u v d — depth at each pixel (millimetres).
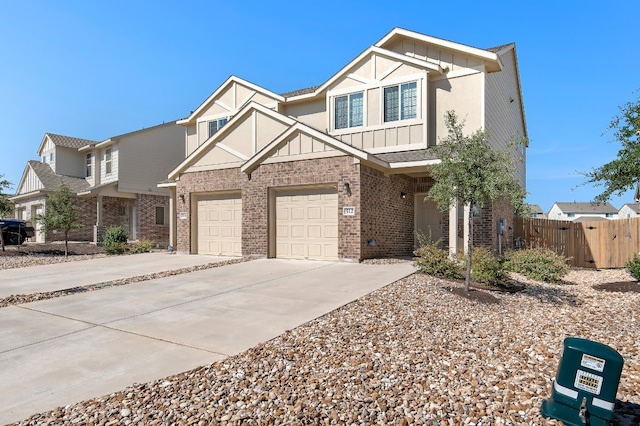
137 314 6750
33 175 25969
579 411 3113
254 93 18484
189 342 5320
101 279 10188
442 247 14164
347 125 15172
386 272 10000
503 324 6375
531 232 15586
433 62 13844
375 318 6273
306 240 12781
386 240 13195
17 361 4746
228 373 4285
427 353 4926
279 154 13141
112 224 24828
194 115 20578
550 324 6539
